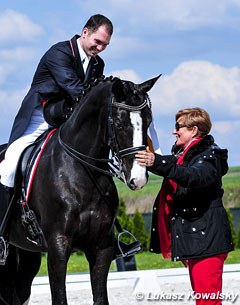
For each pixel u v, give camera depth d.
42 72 10.06
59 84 9.78
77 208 9.12
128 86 8.71
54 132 9.84
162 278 15.88
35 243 9.84
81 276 15.72
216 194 8.96
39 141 9.94
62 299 9.05
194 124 9.12
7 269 10.90
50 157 9.48
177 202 9.03
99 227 9.24
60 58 9.81
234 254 23.91
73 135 9.38
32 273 10.98
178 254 8.88
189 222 8.87
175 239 8.92
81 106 9.37
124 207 26.77
